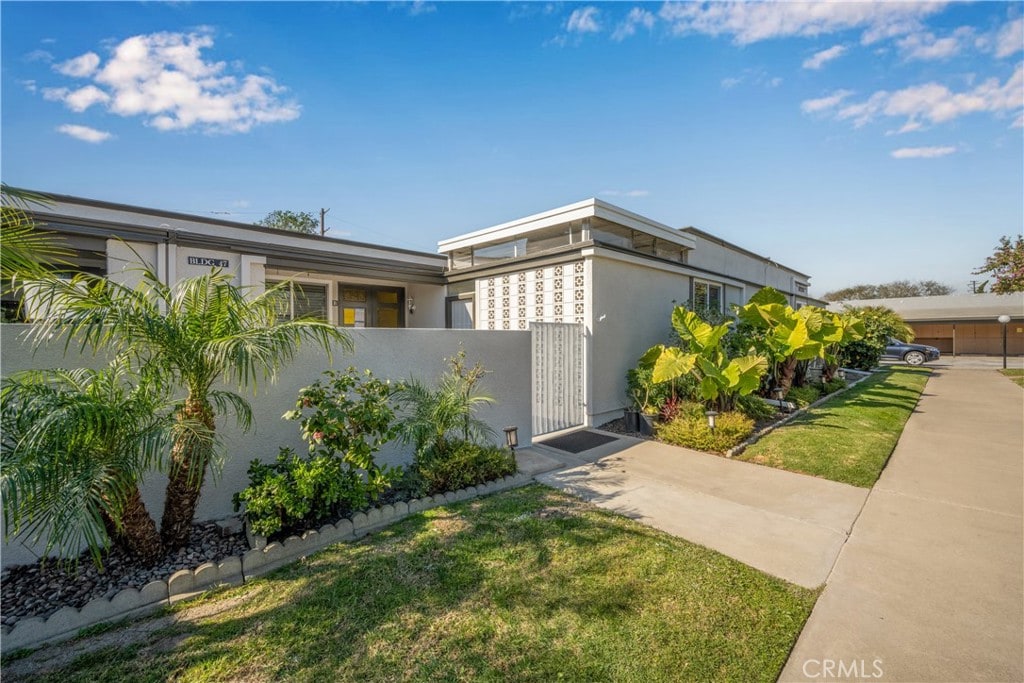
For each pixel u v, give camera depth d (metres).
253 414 3.89
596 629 2.38
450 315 11.45
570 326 7.50
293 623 2.44
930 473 5.10
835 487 4.64
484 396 5.37
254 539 3.20
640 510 4.03
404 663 2.13
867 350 16.16
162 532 3.11
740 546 3.34
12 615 2.46
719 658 2.17
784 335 8.74
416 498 4.12
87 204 6.96
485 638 2.30
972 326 29.31
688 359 6.67
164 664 2.14
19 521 2.25
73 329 2.62
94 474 2.41
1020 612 2.54
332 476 3.53
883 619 2.48
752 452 5.89
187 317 3.02
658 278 9.41
